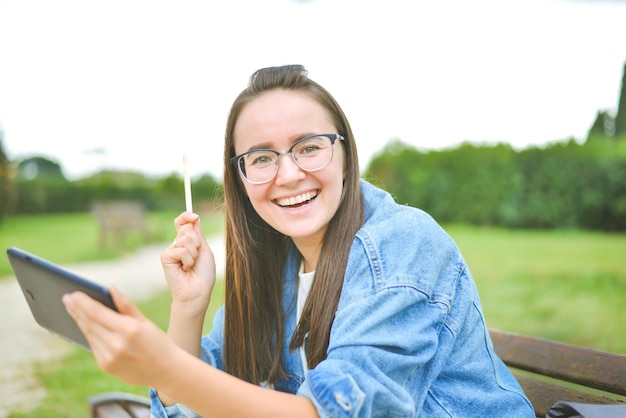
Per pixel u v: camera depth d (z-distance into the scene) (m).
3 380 3.70
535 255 7.93
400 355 1.06
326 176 1.28
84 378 3.73
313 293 1.31
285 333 1.45
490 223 11.79
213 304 5.09
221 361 1.53
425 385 1.16
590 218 10.95
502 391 1.30
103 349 0.86
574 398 1.48
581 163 10.91
